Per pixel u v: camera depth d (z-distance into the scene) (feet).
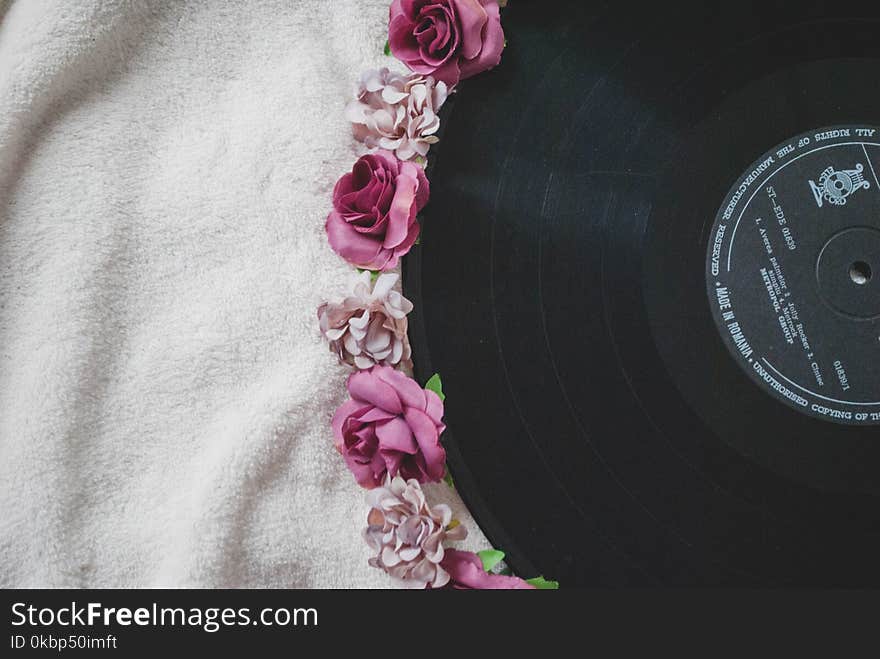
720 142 1.11
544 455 1.09
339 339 1.04
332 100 1.19
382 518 1.03
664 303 1.10
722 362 1.11
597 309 1.10
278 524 1.11
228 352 1.15
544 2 1.10
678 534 1.09
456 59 1.07
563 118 1.10
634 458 1.09
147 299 1.16
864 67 1.11
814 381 1.11
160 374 1.14
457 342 1.09
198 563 1.08
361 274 1.08
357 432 1.01
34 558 1.09
